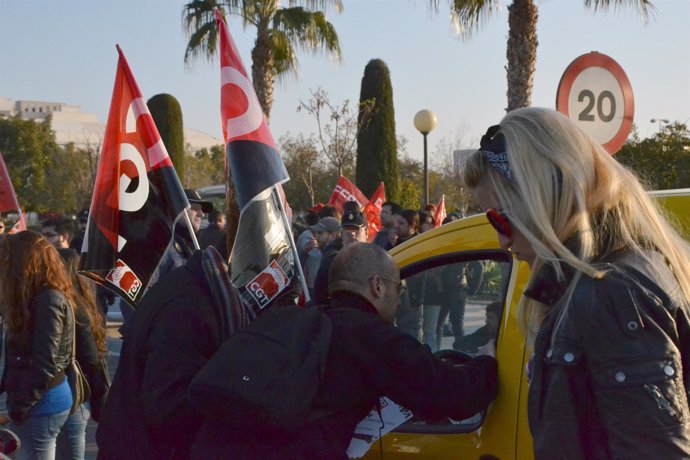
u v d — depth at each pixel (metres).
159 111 29.23
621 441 1.42
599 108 4.30
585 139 1.63
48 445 4.25
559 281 1.58
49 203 50.50
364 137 27.95
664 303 1.47
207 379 2.17
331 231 9.58
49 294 4.13
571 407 1.49
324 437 2.22
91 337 4.52
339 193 13.69
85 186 48.38
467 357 2.72
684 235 2.44
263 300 2.97
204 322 2.59
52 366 4.12
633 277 1.49
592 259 1.56
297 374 2.16
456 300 2.80
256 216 2.99
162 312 2.62
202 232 9.75
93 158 48.91
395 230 9.38
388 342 2.26
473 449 2.56
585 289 1.51
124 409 2.65
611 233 1.58
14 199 8.62
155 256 3.43
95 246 3.41
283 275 3.02
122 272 3.42
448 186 34.31
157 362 2.52
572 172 1.58
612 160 1.66
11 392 4.15
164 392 2.47
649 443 1.40
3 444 3.45
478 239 2.81
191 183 53.84
